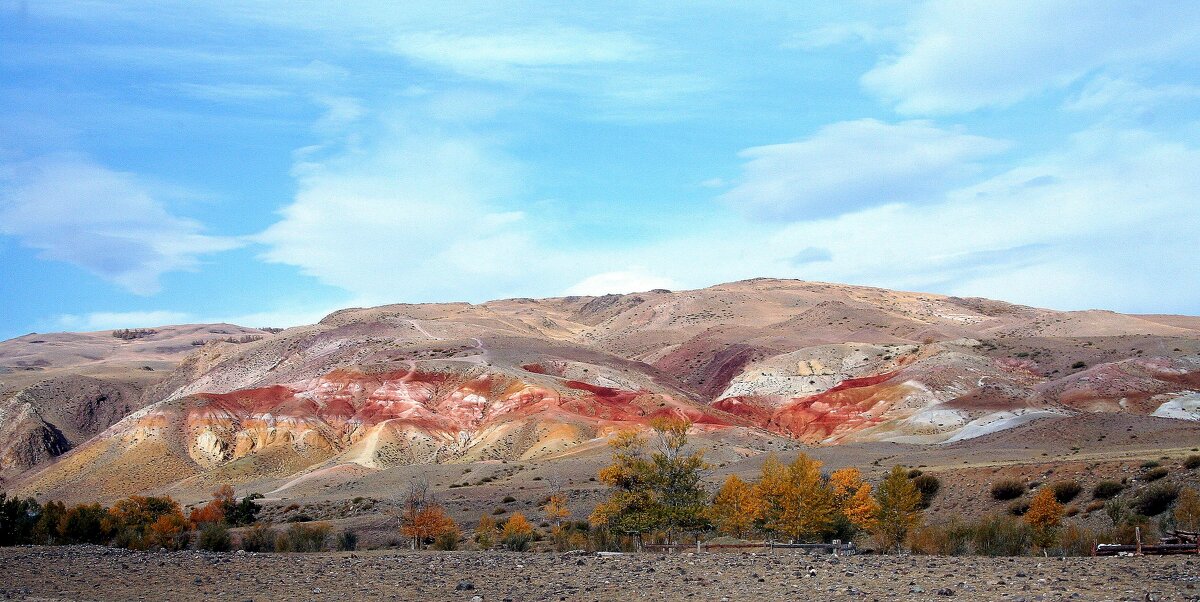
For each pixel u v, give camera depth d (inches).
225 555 1611.7
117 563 1488.7
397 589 1200.2
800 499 2063.2
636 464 2242.9
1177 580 1010.1
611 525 2150.6
